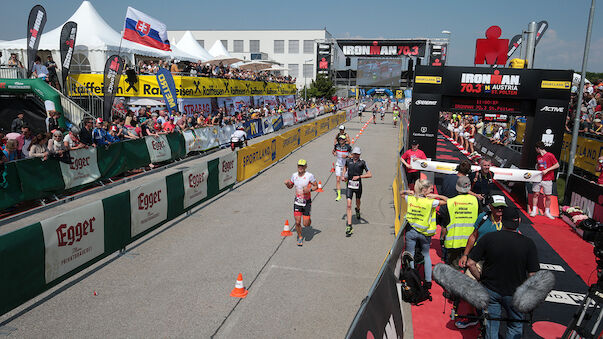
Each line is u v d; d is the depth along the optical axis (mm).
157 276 6711
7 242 5152
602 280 4328
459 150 23266
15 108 16281
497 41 12852
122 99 21047
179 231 8898
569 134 16625
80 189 11109
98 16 23062
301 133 22250
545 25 17938
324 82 56438
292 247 8078
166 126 16031
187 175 9805
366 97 77375
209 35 78250
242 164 13398
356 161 8781
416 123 11672
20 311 5547
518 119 22109
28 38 16078
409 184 11445
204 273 6852
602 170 9797
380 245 8289
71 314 5512
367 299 3662
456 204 6051
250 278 6699
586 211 9398
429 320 5598
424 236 6230
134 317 5473
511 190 12477
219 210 10508
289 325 5367
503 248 4203
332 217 10133
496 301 4324
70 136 11203
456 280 4246
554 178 10188
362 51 43781
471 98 11578
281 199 11633
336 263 7367
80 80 20125
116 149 12484
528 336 5168
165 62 23219
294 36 76000
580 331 4293
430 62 41938
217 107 27188
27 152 11242
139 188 7918
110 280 6547
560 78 10633
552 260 7641
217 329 5234
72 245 6273
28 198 9438
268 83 36375
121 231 7473
